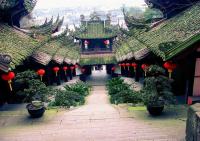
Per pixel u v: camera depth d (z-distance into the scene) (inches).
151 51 650.8
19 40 740.0
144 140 335.0
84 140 346.6
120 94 709.3
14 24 893.8
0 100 611.2
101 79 1585.9
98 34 1596.9
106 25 1647.4
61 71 1099.3
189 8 777.6
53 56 870.4
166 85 470.3
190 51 464.4
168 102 468.1
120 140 339.9
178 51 449.1
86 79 1599.4
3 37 687.1
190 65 497.0
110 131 379.9
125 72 1169.4
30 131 395.9
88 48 1630.2
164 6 833.5
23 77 534.3
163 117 449.4
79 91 890.7
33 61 741.3
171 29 685.3
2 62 441.7
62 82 1076.5
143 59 708.0
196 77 506.6
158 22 883.4
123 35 1354.6
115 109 522.3
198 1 761.6
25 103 626.2
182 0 797.2
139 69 903.7
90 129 394.6
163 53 497.0
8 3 781.3
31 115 471.2
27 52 667.4
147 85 475.2
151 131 369.4
